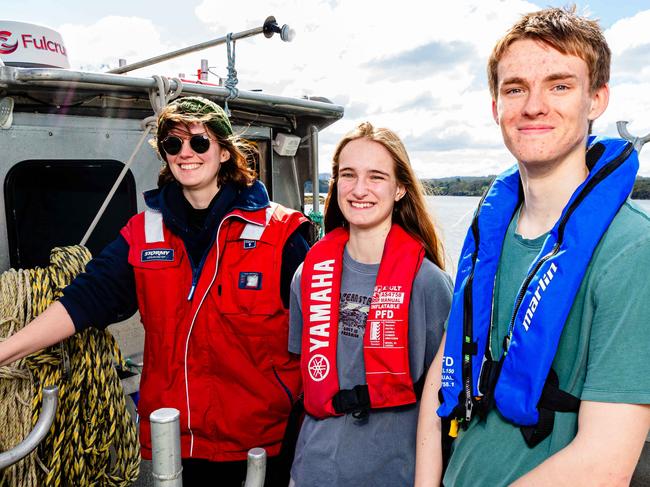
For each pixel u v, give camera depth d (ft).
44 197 8.98
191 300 6.72
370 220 5.89
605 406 3.37
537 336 3.68
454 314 4.53
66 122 9.09
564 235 3.70
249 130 12.17
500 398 3.91
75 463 7.21
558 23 3.72
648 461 10.02
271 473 7.03
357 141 5.99
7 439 6.88
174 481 4.69
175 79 9.20
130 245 6.95
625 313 3.34
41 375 6.97
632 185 3.68
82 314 6.56
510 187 4.57
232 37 10.60
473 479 4.13
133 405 9.82
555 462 3.50
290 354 7.03
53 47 9.60
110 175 9.75
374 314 5.60
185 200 7.07
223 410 6.82
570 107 3.72
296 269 7.02
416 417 5.65
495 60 4.09
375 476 5.52
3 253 8.57
